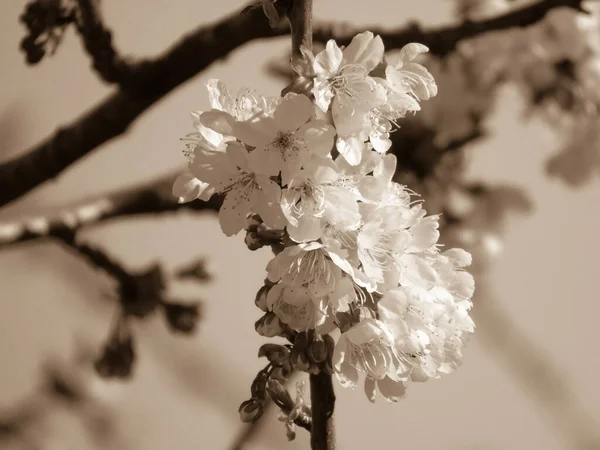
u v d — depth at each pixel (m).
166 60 0.90
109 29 0.87
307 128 0.65
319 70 0.66
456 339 0.69
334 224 0.66
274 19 0.68
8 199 0.96
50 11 0.84
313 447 0.67
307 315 0.66
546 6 0.92
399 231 0.67
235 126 0.65
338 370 0.66
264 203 0.65
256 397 0.67
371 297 0.67
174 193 0.67
